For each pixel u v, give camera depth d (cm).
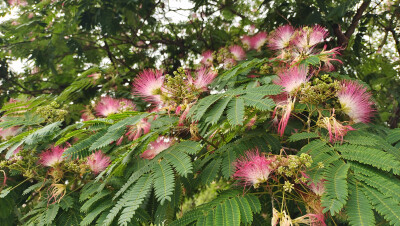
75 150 207
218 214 189
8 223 313
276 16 450
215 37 586
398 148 212
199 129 237
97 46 546
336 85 215
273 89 199
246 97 199
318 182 175
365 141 196
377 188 163
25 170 305
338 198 158
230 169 230
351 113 227
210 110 206
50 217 263
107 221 186
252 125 281
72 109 421
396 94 452
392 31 522
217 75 307
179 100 232
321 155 192
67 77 573
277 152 252
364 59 496
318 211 185
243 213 189
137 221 228
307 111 236
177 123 237
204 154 277
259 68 297
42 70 568
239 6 597
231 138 286
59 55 523
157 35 610
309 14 411
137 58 602
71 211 274
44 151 311
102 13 461
